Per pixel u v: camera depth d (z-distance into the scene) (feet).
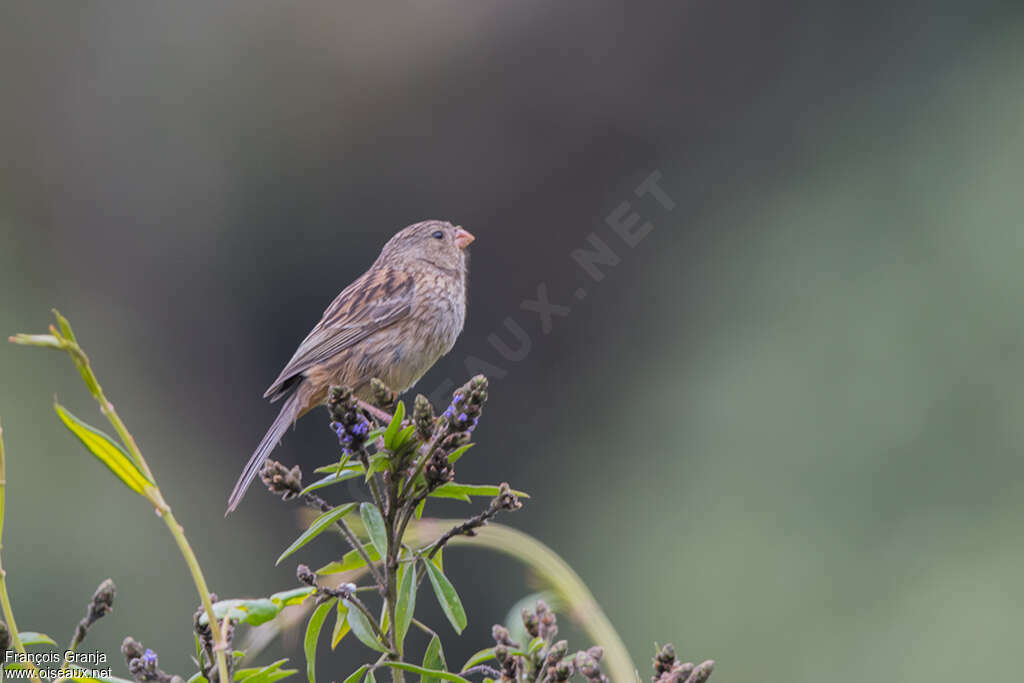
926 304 42.37
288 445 47.80
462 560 42.80
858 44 52.13
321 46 55.16
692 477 43.06
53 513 41.14
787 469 41.19
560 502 45.32
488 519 12.03
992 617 35.78
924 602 36.94
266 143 55.72
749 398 43.39
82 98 55.72
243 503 46.65
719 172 52.44
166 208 55.52
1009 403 39.27
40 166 54.65
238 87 55.77
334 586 11.75
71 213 54.70
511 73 53.98
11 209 53.67
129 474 9.58
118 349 52.65
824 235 46.70
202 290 55.16
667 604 40.52
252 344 55.16
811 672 37.42
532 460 46.70
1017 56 48.24
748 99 53.67
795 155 50.49
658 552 41.98
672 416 44.65
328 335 21.75
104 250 54.75
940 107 48.49
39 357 46.93
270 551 45.78
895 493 39.45
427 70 55.31
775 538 40.16
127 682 10.53
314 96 55.57
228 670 10.14
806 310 44.29
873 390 41.37
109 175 55.36
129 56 56.08
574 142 54.44
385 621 12.31
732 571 40.09
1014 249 42.45
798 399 42.60
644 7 53.11
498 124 54.49
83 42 55.88
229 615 9.93
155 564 42.11
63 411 9.27
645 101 53.52
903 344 41.91
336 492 45.70
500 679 11.14
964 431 39.32
